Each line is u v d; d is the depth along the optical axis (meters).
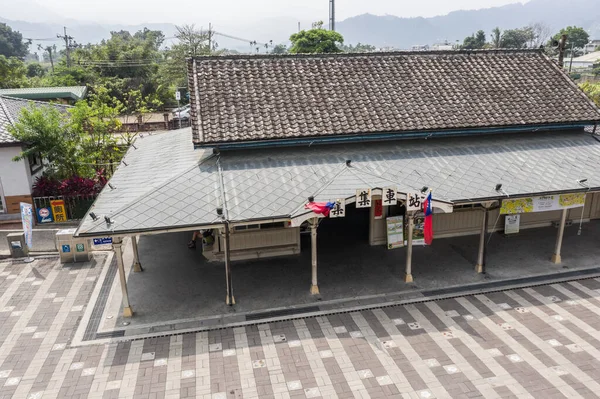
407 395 11.59
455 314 15.19
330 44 66.19
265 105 18.84
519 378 12.09
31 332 14.64
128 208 14.55
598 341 13.60
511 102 20.70
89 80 60.50
